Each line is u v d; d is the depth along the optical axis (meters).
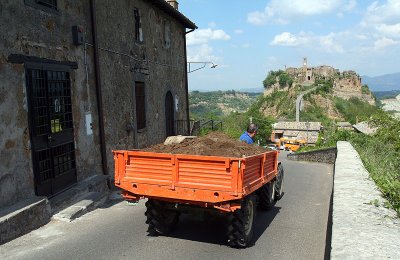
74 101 8.70
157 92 14.97
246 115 73.31
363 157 10.72
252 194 5.77
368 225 3.51
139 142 12.88
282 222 6.95
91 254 5.20
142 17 13.32
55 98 7.88
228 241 5.46
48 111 7.55
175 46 17.42
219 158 4.95
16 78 6.71
